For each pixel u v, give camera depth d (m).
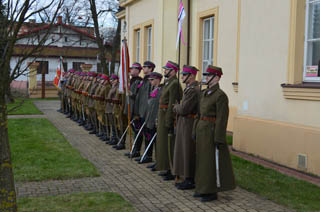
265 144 6.91
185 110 5.17
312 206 4.56
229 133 9.43
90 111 10.08
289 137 6.35
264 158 6.94
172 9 11.09
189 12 10.80
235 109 9.19
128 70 7.35
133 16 15.08
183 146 5.27
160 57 11.52
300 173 6.07
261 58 7.05
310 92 5.96
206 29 10.47
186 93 5.20
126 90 7.29
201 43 10.57
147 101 7.03
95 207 4.50
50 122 12.33
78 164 6.65
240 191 5.23
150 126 6.66
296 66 6.37
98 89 9.30
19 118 13.23
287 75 6.47
